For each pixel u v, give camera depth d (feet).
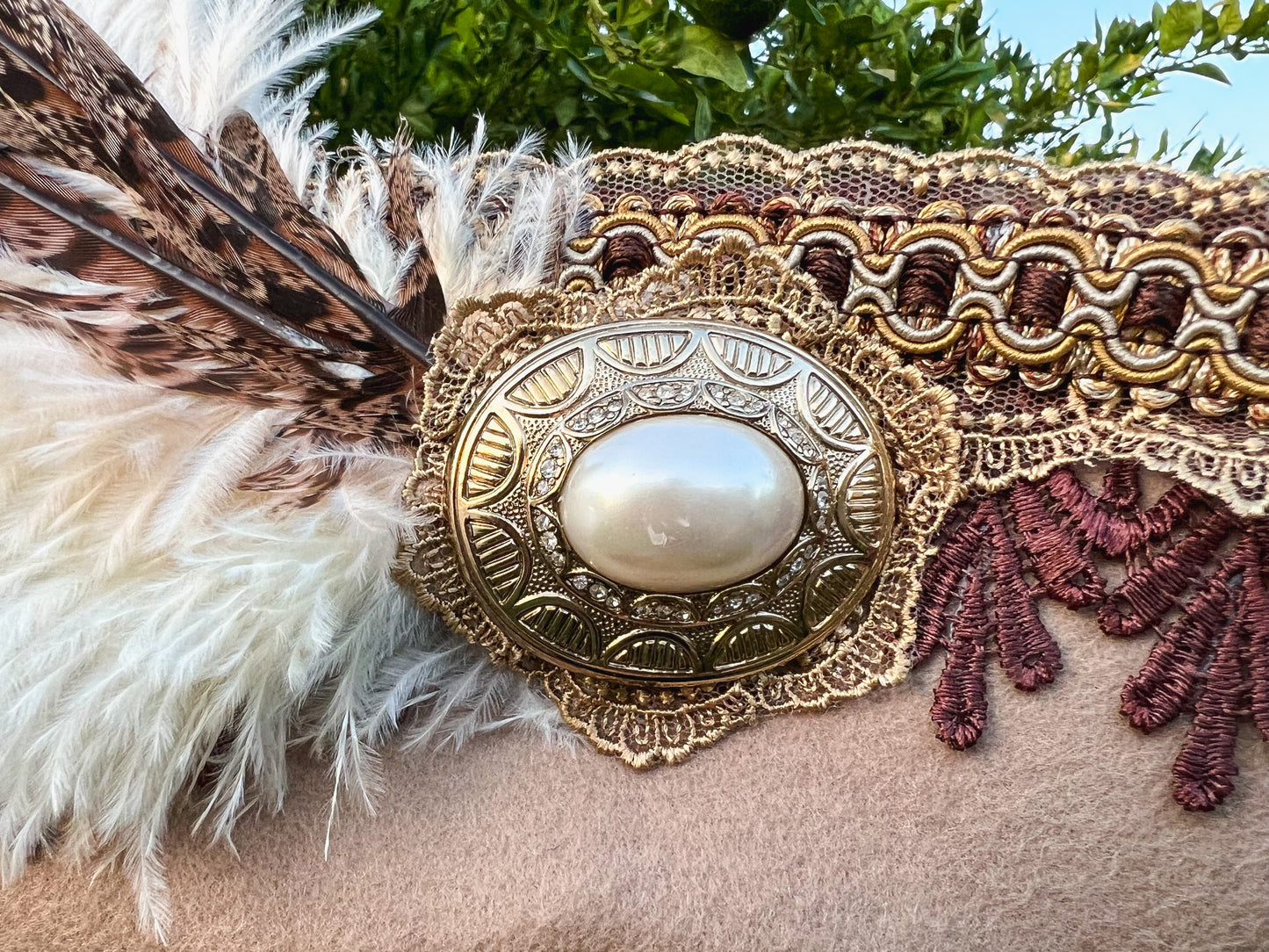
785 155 0.37
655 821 0.35
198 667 0.32
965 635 0.35
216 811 0.36
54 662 0.32
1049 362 0.34
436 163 0.39
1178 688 0.33
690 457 0.33
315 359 0.36
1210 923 0.32
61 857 0.35
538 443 0.35
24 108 0.32
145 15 0.38
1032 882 0.33
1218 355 0.33
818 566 0.35
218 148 0.36
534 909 0.34
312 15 0.47
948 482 0.35
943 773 0.34
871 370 0.35
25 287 0.33
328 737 0.36
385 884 0.34
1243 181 0.34
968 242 0.34
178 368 0.34
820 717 0.36
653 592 0.35
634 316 0.36
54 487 0.32
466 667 0.38
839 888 0.34
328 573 0.34
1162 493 0.34
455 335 0.36
